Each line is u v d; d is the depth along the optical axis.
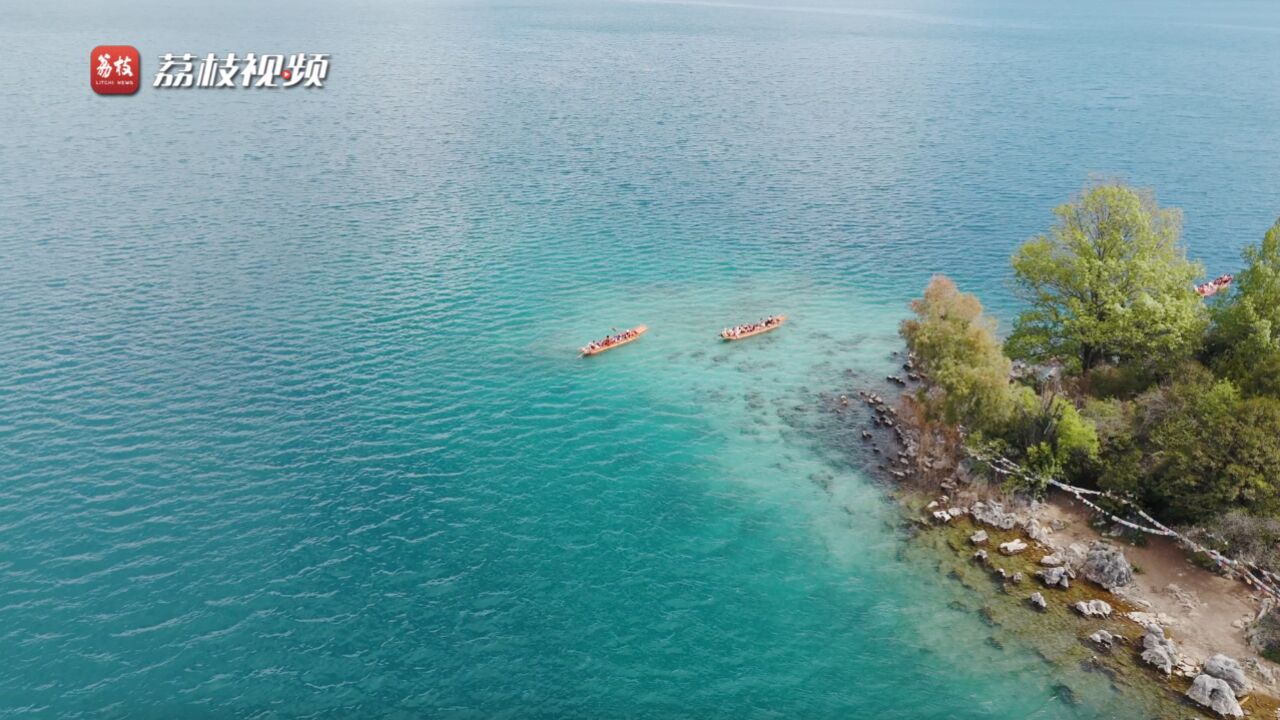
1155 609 65.38
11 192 163.88
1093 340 86.19
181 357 104.06
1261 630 61.72
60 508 76.50
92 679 59.28
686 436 91.88
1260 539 67.44
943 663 61.84
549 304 124.06
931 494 81.31
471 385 101.00
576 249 146.38
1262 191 178.88
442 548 73.69
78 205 158.38
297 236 147.62
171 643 62.59
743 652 63.25
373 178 185.00
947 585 69.44
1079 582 68.75
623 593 69.06
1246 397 75.88
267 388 98.06
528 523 77.31
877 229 158.38
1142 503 75.69
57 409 91.62
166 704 57.62
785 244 150.50
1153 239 86.38
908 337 93.69
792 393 100.75
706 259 143.12
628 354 109.81
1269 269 80.69
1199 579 68.25
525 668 61.62
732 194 180.12
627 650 63.38
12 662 60.31
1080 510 77.75
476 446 88.88
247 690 58.97
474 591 68.88
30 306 115.38
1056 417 80.06
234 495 79.31
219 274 129.62
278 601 66.94
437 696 59.16
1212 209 166.62
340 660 61.81
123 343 106.75
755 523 77.81
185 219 153.75
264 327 112.94
